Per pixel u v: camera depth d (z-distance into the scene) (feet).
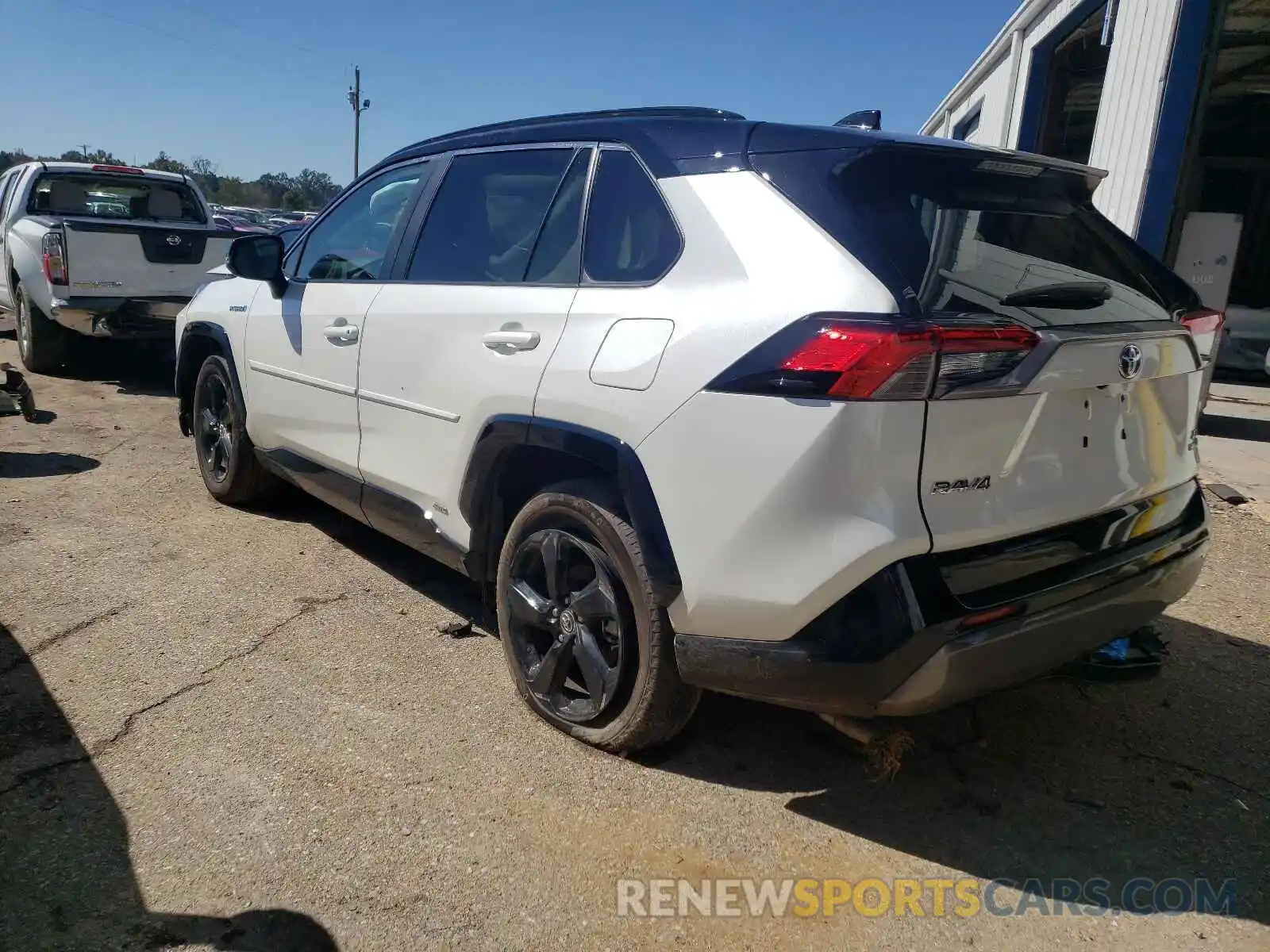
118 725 10.03
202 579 13.94
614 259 9.38
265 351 14.85
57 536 15.42
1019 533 7.88
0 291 32.86
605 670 9.46
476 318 10.53
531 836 8.51
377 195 13.51
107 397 26.63
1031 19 36.42
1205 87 24.57
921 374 7.08
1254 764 9.88
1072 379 7.75
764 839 8.57
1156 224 25.57
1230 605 13.82
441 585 14.12
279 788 9.07
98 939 7.18
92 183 30.73
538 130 11.01
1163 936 7.51
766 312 7.75
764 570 7.70
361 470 12.78
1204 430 25.58
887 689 7.44
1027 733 10.39
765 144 8.59
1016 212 8.93
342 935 7.34
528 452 10.23
